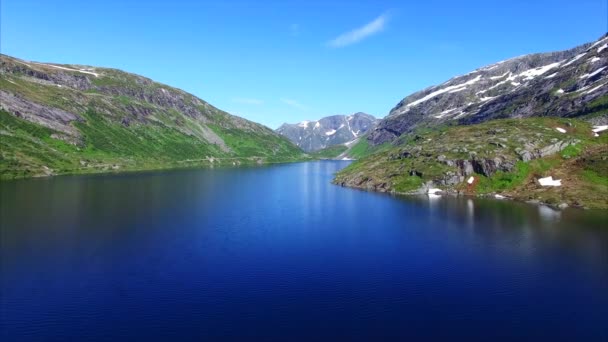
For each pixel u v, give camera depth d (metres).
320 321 55.09
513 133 181.88
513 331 52.03
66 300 61.03
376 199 150.50
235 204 141.12
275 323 54.53
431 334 51.62
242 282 68.06
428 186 160.50
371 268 74.25
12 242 89.12
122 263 76.81
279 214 123.12
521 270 71.69
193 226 106.25
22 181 198.62
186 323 54.56
